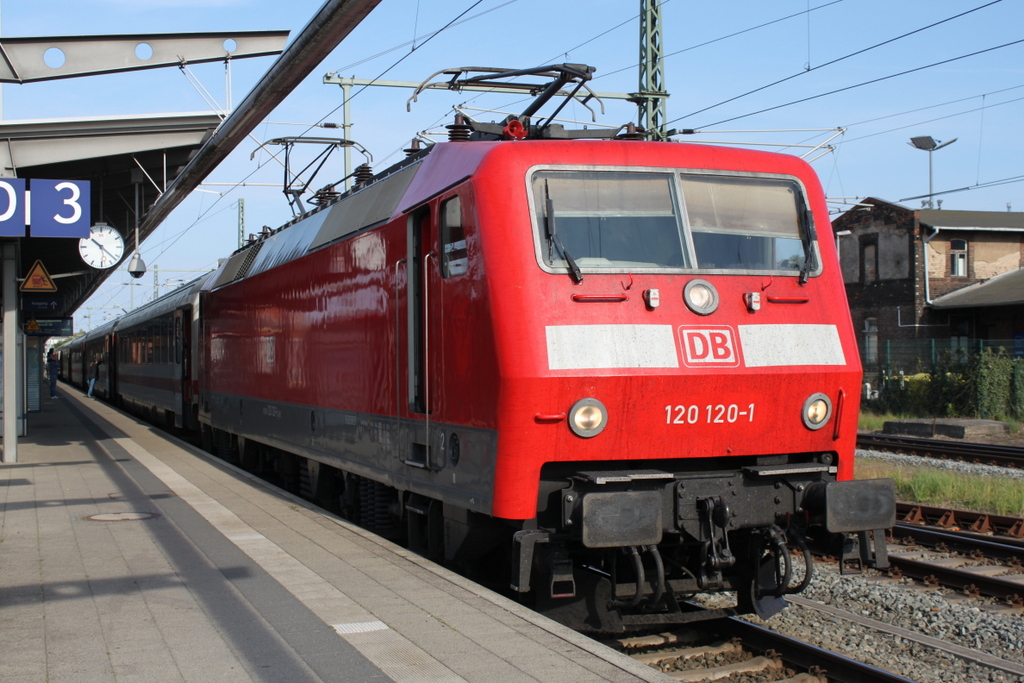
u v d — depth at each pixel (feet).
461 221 20.99
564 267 19.53
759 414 20.38
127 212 75.87
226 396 50.67
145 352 85.92
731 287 20.56
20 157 44.45
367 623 17.85
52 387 129.59
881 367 98.32
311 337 34.12
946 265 107.14
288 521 29.22
